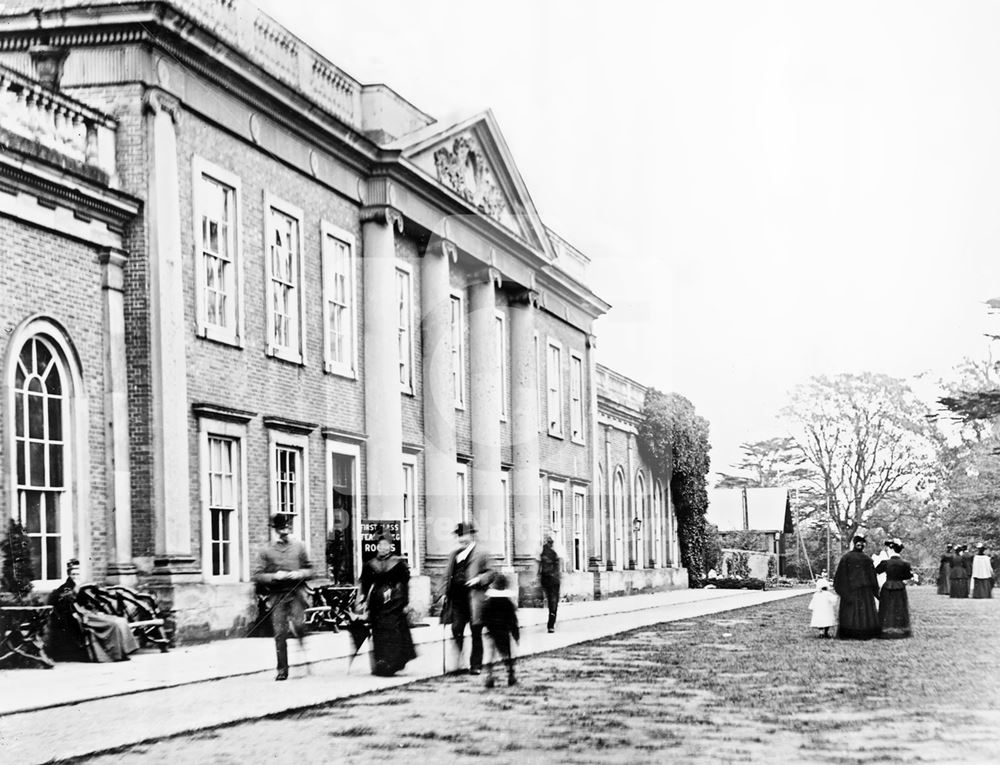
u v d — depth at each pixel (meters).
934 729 7.90
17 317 13.52
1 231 13.33
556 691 8.46
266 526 14.45
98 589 13.35
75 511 14.28
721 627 18.55
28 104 13.64
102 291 14.73
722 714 8.11
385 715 7.52
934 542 58.38
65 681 10.83
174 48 14.80
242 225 14.93
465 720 7.20
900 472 61.59
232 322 15.04
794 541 61.59
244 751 6.55
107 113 14.80
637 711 7.90
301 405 14.38
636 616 18.89
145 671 11.31
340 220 13.66
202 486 15.08
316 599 10.37
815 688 10.37
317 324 14.47
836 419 62.19
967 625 21.16
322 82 13.63
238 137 14.93
